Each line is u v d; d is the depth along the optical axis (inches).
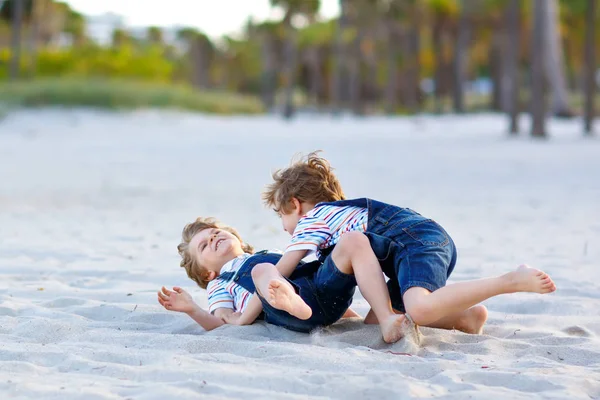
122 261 247.0
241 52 3540.8
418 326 157.0
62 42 2866.6
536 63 979.9
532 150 800.9
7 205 398.3
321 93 3026.6
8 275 222.2
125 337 150.3
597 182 505.0
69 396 115.5
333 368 130.6
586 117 1058.1
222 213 364.2
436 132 1173.1
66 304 185.8
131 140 1003.3
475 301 137.3
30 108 1349.7
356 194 441.4
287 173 165.5
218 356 136.1
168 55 3533.5
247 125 1375.5
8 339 149.2
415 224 152.5
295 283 154.1
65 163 678.5
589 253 259.4
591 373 131.3
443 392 118.6
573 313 182.5
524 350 146.3
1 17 2107.5
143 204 405.1
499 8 2143.2
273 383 121.0
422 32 2476.6
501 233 303.3
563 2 1911.9
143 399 113.9
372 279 147.4
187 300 160.6
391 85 2343.8
